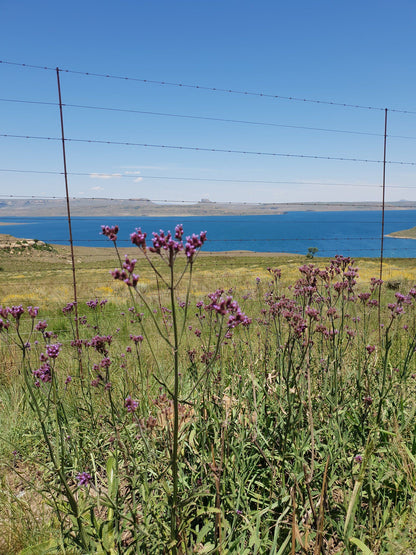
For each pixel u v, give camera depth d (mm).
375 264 25906
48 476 3115
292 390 2922
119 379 4402
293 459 2895
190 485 2639
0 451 3426
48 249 72625
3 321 2094
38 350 5242
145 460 2705
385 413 3264
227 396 3490
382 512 2473
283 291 6816
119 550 2152
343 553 2125
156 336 6246
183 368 4391
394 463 2789
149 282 16891
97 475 2787
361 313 5094
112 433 3094
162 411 2922
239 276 17000
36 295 14773
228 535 2236
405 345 5121
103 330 6793
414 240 163000
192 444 2811
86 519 2350
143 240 1653
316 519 2107
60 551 2270
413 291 3104
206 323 5969
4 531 2557
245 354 4340
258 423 3123
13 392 4488
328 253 88500
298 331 2625
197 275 19359
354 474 2590
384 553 2088
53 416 3512
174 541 1942
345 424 3188
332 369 3438
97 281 20328
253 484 2779
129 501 2576
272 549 2100
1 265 51781
